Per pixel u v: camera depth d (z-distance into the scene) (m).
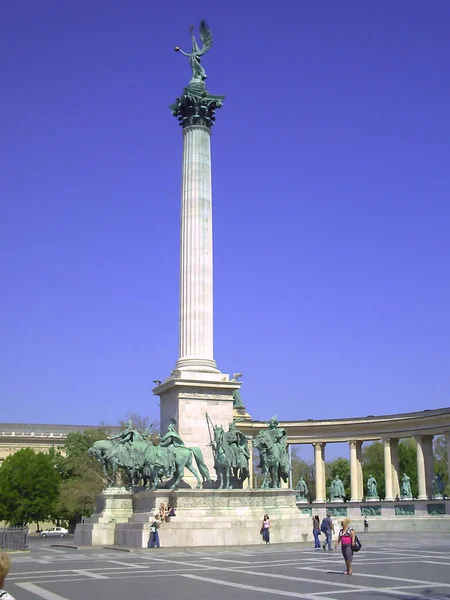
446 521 69.50
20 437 148.62
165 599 19.25
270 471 48.38
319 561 31.44
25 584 23.66
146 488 48.81
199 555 35.84
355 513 79.00
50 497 107.44
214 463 47.47
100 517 48.69
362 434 84.06
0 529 47.34
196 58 59.97
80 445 103.81
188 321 53.34
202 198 55.75
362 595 19.52
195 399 50.97
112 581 24.28
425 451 79.12
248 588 21.52
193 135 57.12
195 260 54.25
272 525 44.34
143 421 97.25
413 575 24.97
